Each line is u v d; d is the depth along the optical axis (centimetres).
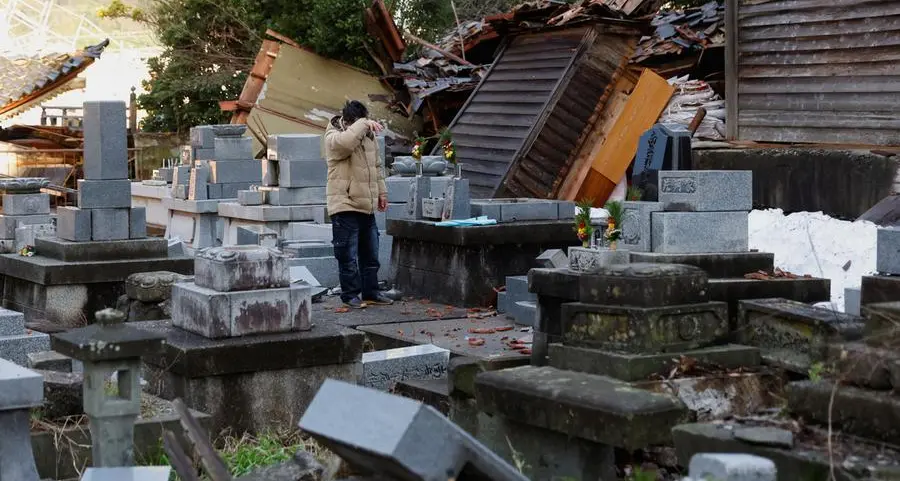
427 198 1309
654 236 845
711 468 454
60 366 841
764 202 1633
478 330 1059
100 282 1228
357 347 855
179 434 706
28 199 1365
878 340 549
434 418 427
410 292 1316
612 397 567
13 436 622
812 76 1639
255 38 2848
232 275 832
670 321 655
